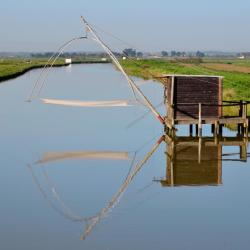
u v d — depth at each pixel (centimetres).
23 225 1730
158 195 2120
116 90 7106
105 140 3353
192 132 3538
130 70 12206
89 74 11588
